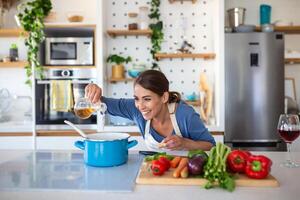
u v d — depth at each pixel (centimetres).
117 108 159
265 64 277
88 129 279
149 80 125
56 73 281
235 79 277
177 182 91
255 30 295
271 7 321
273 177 94
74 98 278
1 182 94
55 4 319
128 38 312
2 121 306
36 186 90
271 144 278
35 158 127
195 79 309
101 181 94
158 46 298
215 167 89
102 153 111
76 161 121
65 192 85
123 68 304
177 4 310
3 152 142
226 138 278
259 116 277
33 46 275
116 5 312
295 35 322
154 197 81
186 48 302
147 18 304
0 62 287
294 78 323
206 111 287
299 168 111
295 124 119
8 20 319
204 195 82
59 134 276
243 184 90
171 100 149
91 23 282
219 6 273
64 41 282
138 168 110
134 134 270
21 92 321
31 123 292
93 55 284
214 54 286
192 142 131
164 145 124
